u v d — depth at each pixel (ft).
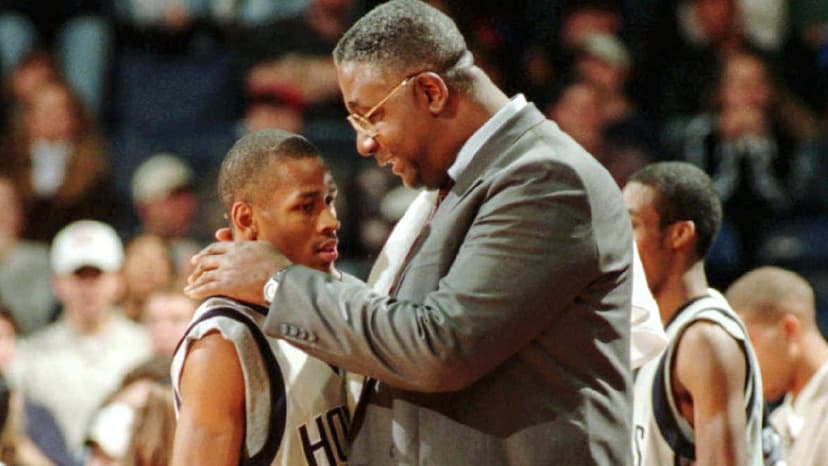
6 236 80.33
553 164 33.50
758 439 41.11
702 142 84.69
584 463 33.55
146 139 90.84
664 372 40.81
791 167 85.51
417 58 34.22
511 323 32.86
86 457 54.65
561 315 33.76
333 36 92.22
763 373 47.42
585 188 33.53
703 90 92.89
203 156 88.33
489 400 33.71
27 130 85.71
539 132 34.55
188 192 80.84
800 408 47.39
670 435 40.86
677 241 41.88
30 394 70.18
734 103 84.74
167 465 44.42
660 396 40.88
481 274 32.99
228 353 34.06
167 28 95.20
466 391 33.88
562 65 92.84
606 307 34.12
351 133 86.22
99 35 95.09
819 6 99.35
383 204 79.51
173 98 93.35
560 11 96.48
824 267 82.53
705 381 39.88
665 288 42.04
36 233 84.38
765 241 83.35
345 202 79.97
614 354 34.24
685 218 41.81
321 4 92.07
